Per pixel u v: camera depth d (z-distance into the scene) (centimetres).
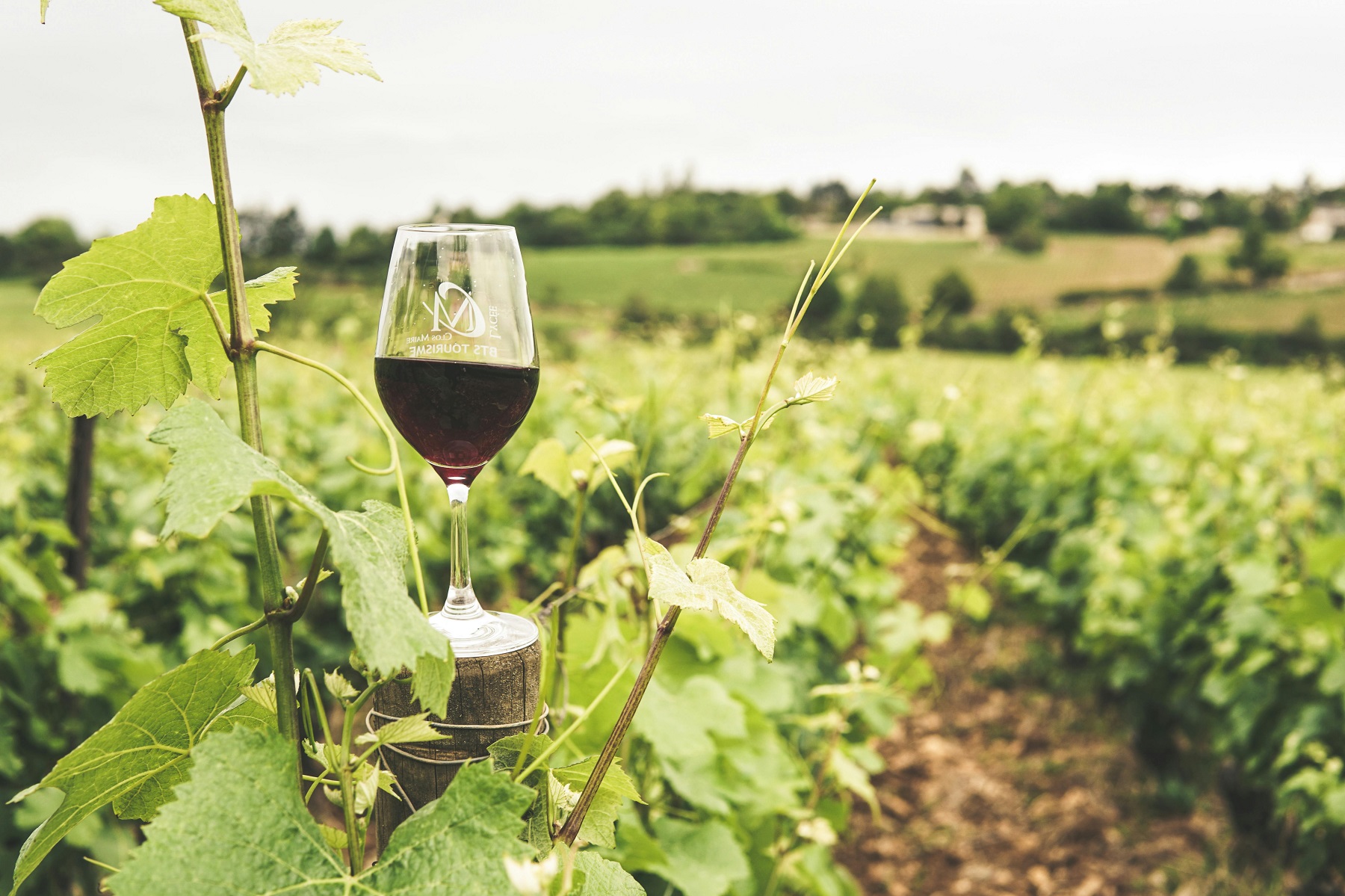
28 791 63
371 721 87
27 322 1819
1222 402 764
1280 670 401
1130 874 412
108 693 293
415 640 58
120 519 377
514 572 620
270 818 59
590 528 553
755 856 237
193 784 57
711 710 185
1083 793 476
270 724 74
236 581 347
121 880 52
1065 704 576
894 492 416
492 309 84
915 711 570
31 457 522
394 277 85
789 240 6066
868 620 407
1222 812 460
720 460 391
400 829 61
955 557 840
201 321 81
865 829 445
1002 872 415
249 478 58
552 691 145
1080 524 657
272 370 793
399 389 84
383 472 66
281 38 64
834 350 697
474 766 62
